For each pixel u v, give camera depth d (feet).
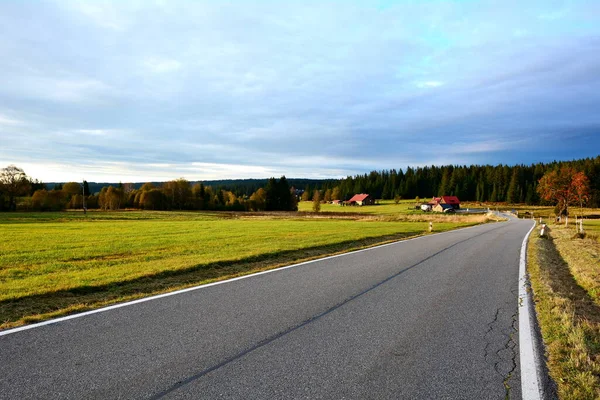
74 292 24.30
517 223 143.23
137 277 28.30
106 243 55.01
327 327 16.53
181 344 14.28
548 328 16.49
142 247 49.49
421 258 40.22
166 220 153.07
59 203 267.18
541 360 13.10
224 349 13.84
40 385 10.90
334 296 22.45
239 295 22.57
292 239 60.85
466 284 26.32
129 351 13.55
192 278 29.35
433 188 484.33
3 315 18.89
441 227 107.24
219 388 10.84
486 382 11.42
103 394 10.41
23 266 34.37
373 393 10.64
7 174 244.42
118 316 17.97
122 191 313.73
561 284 27.04
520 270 32.63
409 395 10.56
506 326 16.88
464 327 16.72
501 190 406.62
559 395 10.72
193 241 57.72
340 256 41.78
